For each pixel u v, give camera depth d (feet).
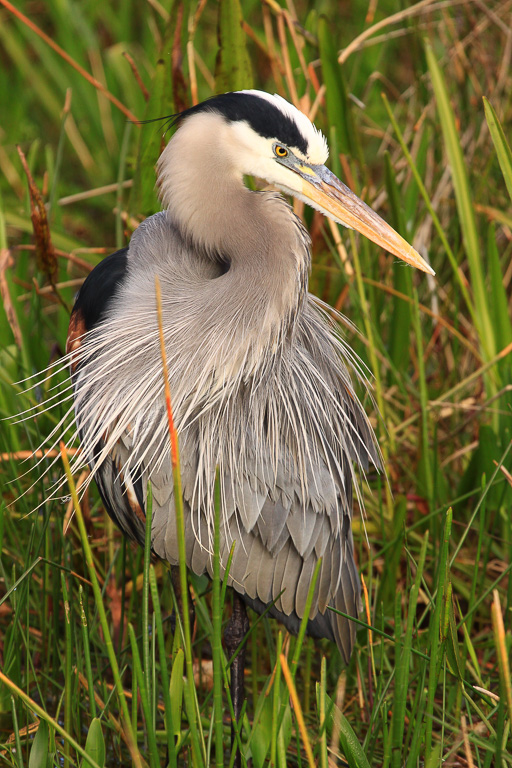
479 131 31.45
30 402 23.73
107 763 19.52
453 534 25.55
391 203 26.05
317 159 19.72
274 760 14.64
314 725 20.43
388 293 30.09
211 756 20.36
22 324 26.73
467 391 29.04
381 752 19.54
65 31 44.91
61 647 22.13
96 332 20.22
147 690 14.78
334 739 14.74
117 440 19.56
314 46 27.50
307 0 43.14
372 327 27.14
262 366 19.20
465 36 33.19
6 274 26.23
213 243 19.52
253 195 19.40
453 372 28.78
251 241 19.07
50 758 16.52
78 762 17.71
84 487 21.06
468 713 17.98
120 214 25.54
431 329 30.76
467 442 28.12
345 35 45.27
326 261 28.17
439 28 34.96
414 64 31.99
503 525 24.70
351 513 21.42
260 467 19.30
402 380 28.35
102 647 21.53
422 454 24.77
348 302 30.66
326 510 19.95
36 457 23.25
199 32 43.24
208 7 48.32
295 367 20.34
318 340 21.36
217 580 13.83
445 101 25.70
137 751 15.07
